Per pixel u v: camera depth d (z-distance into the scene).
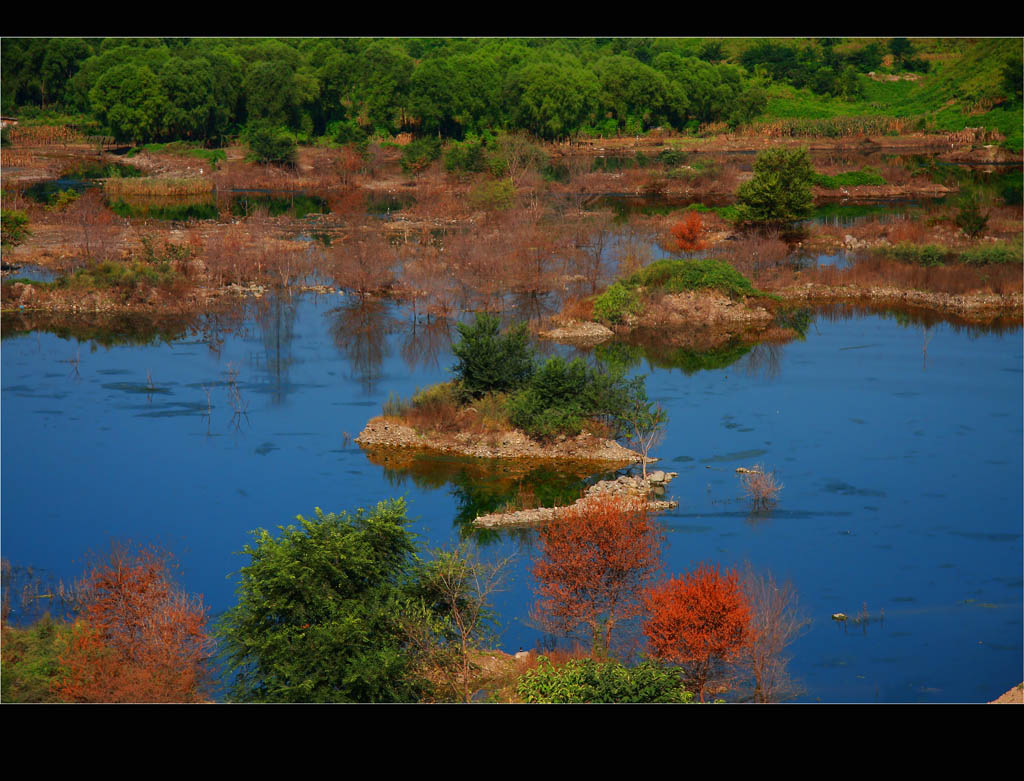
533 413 64.75
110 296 98.44
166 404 71.25
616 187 177.75
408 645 35.88
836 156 198.25
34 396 72.69
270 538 36.66
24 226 119.31
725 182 173.00
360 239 120.12
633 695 32.53
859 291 106.31
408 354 83.88
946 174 185.38
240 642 35.25
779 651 39.38
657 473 58.94
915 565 48.06
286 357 83.00
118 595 37.09
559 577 41.56
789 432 66.38
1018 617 43.34
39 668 34.25
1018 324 95.81
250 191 171.75
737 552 49.16
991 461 61.19
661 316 95.44
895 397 73.75
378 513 38.06
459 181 170.88
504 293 104.12
